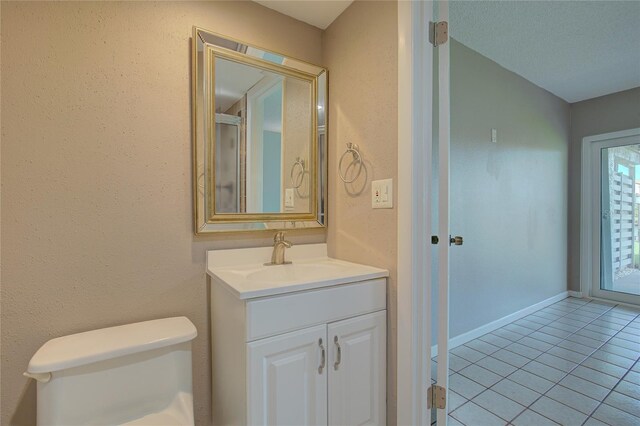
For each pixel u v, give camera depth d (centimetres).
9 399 104
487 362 214
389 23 131
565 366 209
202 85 135
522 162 299
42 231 108
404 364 122
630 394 178
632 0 186
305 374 109
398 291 125
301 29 166
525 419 157
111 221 119
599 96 352
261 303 101
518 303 296
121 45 120
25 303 105
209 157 137
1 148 101
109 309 119
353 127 151
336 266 144
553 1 187
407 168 121
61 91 110
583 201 368
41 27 107
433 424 150
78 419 98
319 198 168
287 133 159
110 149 118
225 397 118
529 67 277
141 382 108
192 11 135
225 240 144
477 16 201
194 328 118
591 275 367
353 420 121
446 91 125
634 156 336
